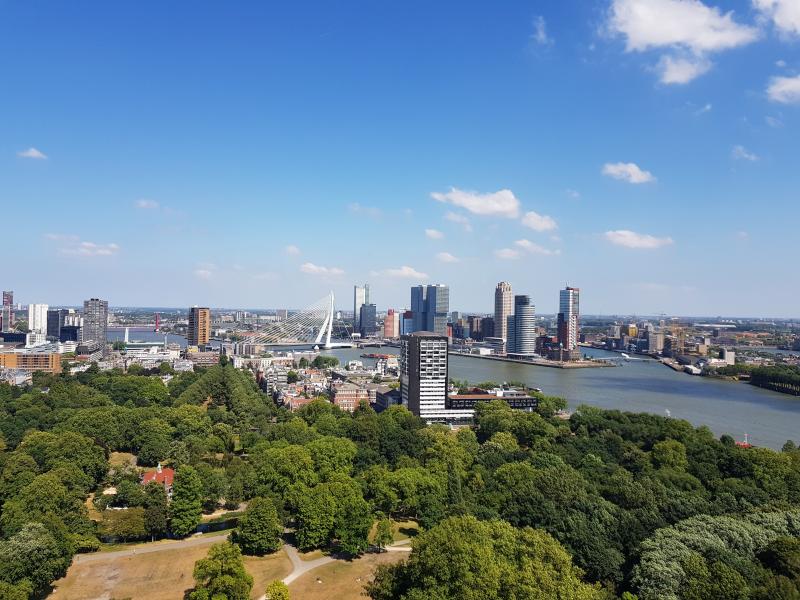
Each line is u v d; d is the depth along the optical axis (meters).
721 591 159.88
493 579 159.75
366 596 196.25
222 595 179.88
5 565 181.00
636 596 173.50
